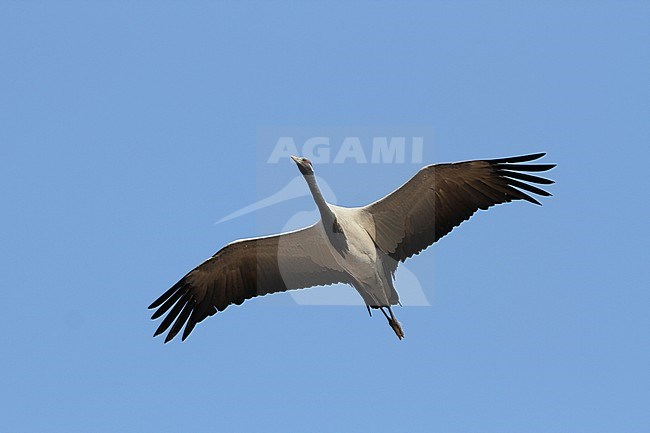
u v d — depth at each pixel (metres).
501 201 18.17
